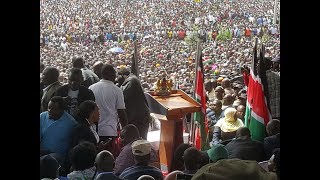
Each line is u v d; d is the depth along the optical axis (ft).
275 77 34.86
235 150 27.37
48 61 109.60
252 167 11.22
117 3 206.59
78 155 23.79
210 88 45.47
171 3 205.77
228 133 32.99
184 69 90.89
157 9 202.80
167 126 31.78
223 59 108.68
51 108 27.37
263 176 11.16
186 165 24.07
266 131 31.60
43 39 163.94
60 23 183.32
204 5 202.08
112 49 136.77
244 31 168.96
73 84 29.94
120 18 196.85
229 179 11.05
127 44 153.07
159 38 173.58
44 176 23.38
